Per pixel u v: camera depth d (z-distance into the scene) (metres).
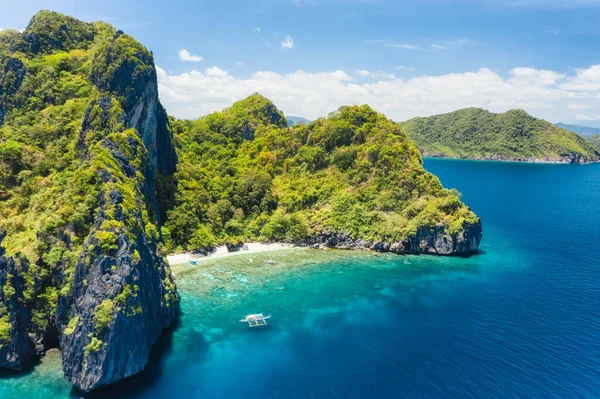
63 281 65.81
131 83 111.44
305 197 139.88
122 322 58.81
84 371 56.25
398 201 132.88
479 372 64.50
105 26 146.12
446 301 91.12
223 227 128.88
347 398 58.47
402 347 71.81
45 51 123.62
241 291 94.88
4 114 110.00
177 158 139.62
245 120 186.38
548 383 61.75
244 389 60.22
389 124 157.75
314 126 164.50
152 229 80.12
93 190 73.00
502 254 126.88
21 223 77.00
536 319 82.31
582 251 131.12
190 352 69.56
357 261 117.06
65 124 102.25
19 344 61.25
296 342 73.31
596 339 74.44
